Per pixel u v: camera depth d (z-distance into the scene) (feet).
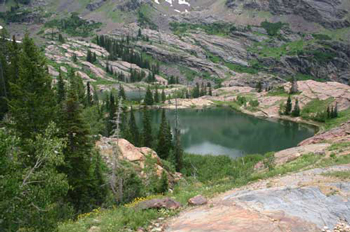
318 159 73.41
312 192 35.65
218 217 29.94
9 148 28.09
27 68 82.43
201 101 540.52
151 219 32.40
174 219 31.91
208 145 253.85
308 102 428.15
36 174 32.07
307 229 26.40
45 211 30.83
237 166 121.19
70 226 35.73
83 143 72.54
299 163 72.33
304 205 31.83
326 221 28.12
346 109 372.17
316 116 368.48
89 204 68.59
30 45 94.79
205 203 36.63
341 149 80.84
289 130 327.67
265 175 55.31
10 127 74.69
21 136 72.28
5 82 134.31
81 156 70.18
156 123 352.49
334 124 315.99
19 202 28.60
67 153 68.33
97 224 34.91
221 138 284.41
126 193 71.41
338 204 32.14
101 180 75.77
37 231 29.76
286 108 409.90
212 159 165.07
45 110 77.51
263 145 255.09
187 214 32.94
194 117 411.75
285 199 33.76
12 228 27.53
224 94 618.03
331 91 436.76
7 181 26.48
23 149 42.11
